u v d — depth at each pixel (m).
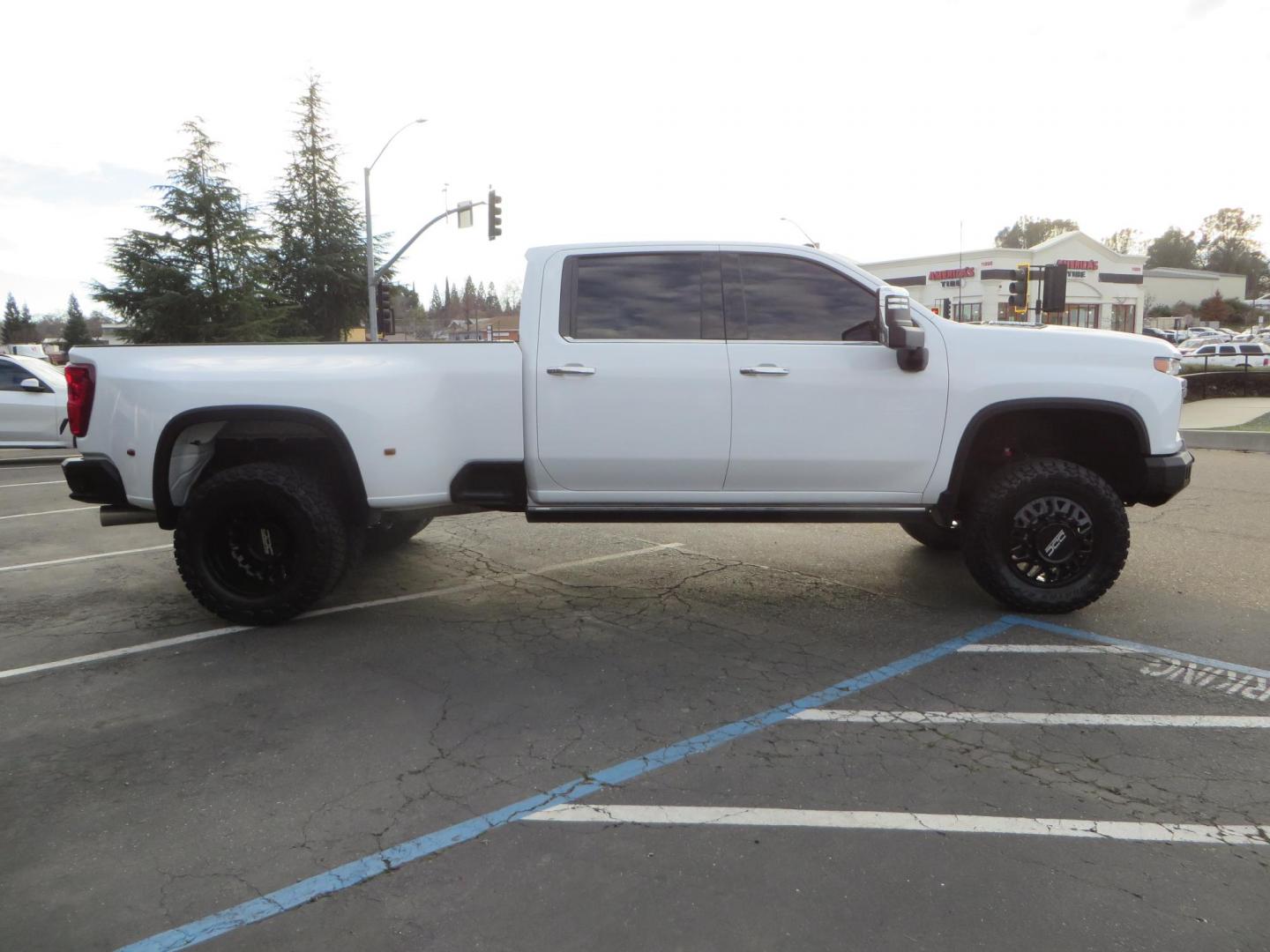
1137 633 4.71
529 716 3.75
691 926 2.36
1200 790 3.08
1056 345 4.75
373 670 4.30
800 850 2.72
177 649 4.63
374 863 2.68
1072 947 2.26
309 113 44.31
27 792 3.13
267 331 37.34
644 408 4.72
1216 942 2.27
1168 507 8.27
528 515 4.94
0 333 125.75
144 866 2.68
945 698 3.89
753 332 4.80
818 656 4.45
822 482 4.84
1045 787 3.10
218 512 4.77
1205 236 121.50
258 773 3.27
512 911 2.44
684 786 3.13
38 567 6.52
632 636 4.79
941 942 2.28
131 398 4.75
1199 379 20.88
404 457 4.77
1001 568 4.84
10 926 2.39
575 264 4.88
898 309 4.46
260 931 2.36
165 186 35.66
